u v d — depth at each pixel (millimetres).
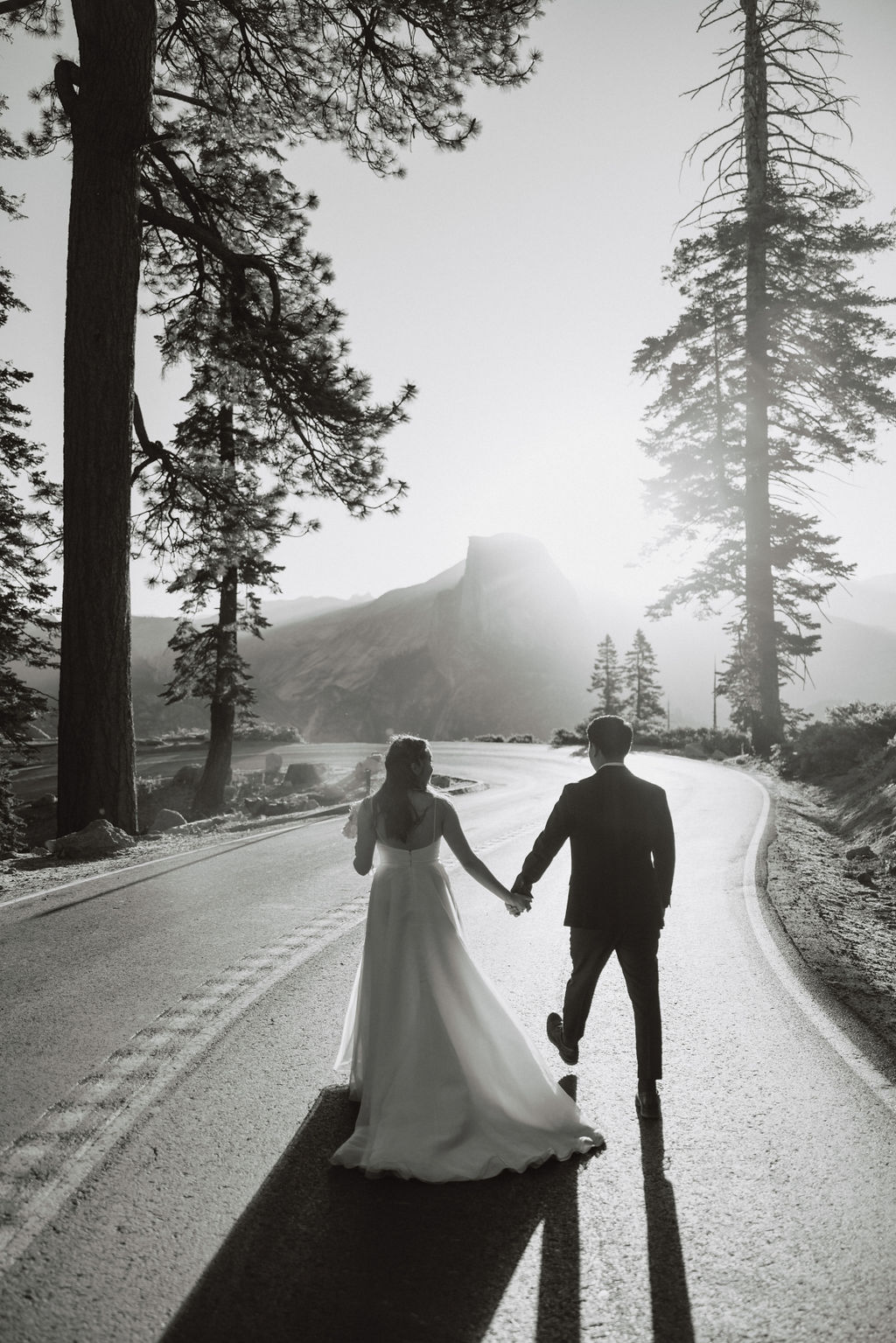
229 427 25016
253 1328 2924
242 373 20641
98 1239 3391
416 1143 3973
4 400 23891
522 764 38594
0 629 23891
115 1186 3771
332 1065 5066
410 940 4355
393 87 16750
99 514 15375
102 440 15445
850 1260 3283
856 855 12523
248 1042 5387
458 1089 4125
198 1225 3500
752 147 32625
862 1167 3955
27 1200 3645
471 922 8695
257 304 20188
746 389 34125
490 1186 3846
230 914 8734
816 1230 3479
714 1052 5336
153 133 15875
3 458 23734
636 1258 3328
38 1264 3229
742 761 33250
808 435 33562
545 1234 3484
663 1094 4773
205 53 18094
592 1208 3666
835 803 19625
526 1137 4121
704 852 12820
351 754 51375
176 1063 5055
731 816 17078
